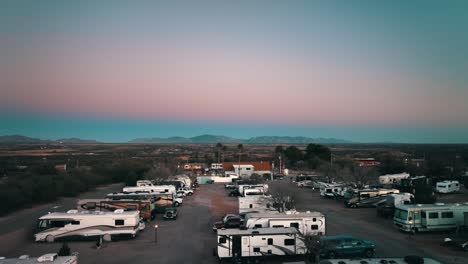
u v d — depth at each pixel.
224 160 137.25
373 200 50.28
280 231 27.50
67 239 33.50
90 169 80.88
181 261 27.73
